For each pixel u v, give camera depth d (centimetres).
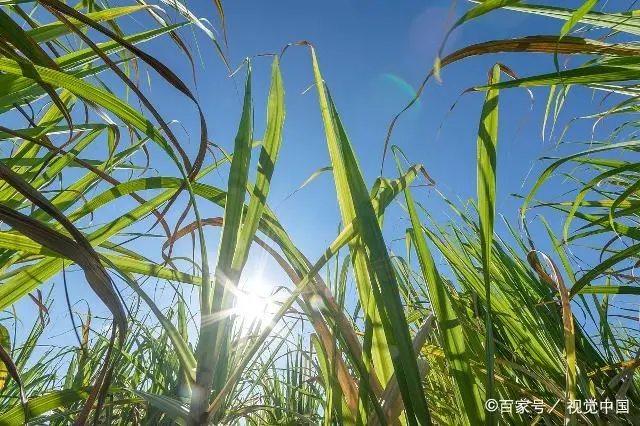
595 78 58
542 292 129
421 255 71
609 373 115
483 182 68
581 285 89
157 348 162
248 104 80
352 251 80
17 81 65
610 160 116
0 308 79
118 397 124
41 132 78
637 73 57
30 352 154
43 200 51
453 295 135
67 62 74
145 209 87
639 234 102
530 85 60
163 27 73
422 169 88
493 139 68
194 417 68
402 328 64
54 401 79
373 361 80
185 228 95
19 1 57
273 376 182
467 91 62
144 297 70
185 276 93
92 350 160
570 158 77
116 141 87
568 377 76
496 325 131
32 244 78
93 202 84
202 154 69
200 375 69
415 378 63
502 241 145
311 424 113
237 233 75
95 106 75
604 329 118
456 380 66
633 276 114
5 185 82
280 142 81
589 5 47
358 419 73
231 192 76
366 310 78
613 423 92
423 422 61
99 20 76
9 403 141
